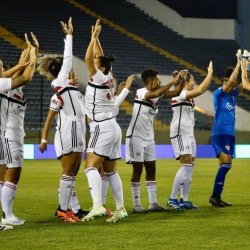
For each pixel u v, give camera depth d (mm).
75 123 19391
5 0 87562
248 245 15266
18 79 16500
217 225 18625
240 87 24531
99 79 19188
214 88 86062
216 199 23906
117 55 87250
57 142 19672
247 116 76375
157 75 21844
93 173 19016
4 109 17297
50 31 85500
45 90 75062
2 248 14992
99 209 19062
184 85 21672
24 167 50938
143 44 91188
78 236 16609
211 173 44344
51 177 40281
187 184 23047
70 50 19375
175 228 18031
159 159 66500
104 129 19188
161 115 77812
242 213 21641
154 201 22359
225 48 95188
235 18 97000
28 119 71562
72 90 19469
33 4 88875
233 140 24156
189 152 23062
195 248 14891
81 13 91625
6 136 18969
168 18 95688
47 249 14867
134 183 21938
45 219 20266
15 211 22547
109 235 16750
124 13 95062
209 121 77062
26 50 18016
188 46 93938
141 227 18234
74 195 20875
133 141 21844
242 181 37094
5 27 83625
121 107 77000
